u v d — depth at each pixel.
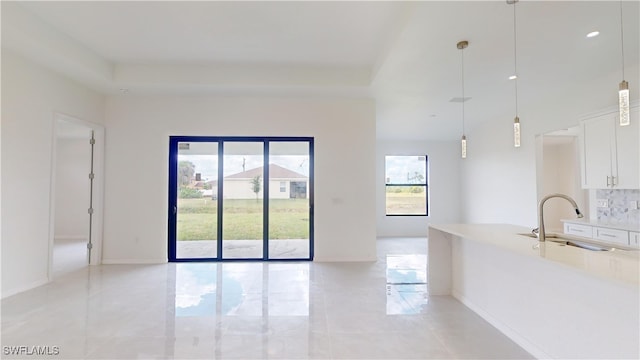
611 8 2.66
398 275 4.46
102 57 4.35
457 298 3.53
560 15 2.78
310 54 4.27
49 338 2.57
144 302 3.39
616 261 1.79
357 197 5.32
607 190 4.19
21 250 3.74
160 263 5.16
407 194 8.70
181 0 3.09
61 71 4.17
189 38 3.84
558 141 6.23
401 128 7.52
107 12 3.29
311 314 3.08
